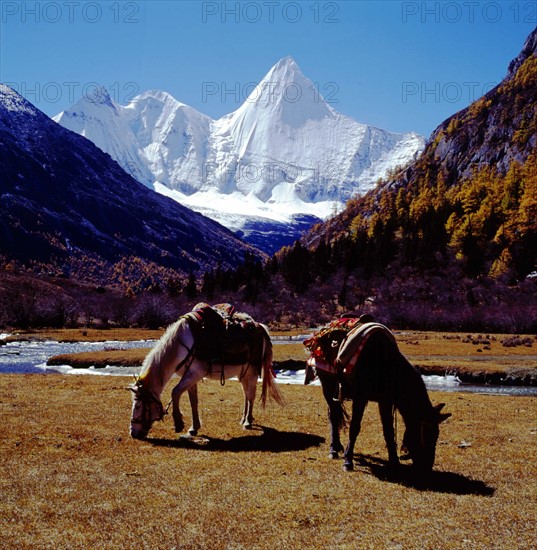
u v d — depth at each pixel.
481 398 14.52
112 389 14.04
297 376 25.70
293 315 100.38
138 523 5.71
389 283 115.62
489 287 108.62
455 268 122.62
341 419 8.38
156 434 9.38
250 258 142.75
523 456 8.34
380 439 9.37
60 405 11.56
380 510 6.16
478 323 76.50
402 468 7.66
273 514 5.98
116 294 136.12
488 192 179.38
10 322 76.25
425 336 60.50
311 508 6.16
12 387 14.20
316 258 138.62
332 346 8.10
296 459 8.01
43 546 5.22
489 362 31.17
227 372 9.48
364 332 7.41
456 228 153.12
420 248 132.12
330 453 8.18
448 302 99.44
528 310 77.44
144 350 33.94
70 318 83.12
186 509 6.07
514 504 6.40
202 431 9.71
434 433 7.14
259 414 11.29
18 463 7.52
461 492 6.78
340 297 107.88
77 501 6.25
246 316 9.93
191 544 5.30
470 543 5.41
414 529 5.69
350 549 5.26
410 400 7.16
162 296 104.25
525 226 137.50
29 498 6.32
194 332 9.19
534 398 14.84
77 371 26.70
